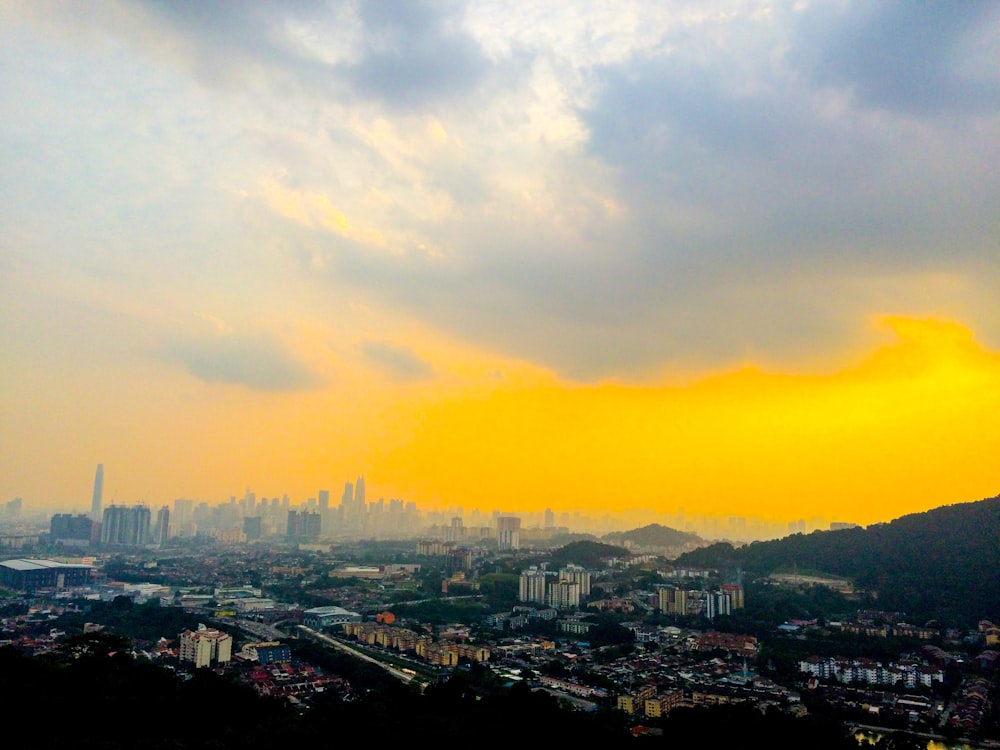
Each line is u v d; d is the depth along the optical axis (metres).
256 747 160.75
